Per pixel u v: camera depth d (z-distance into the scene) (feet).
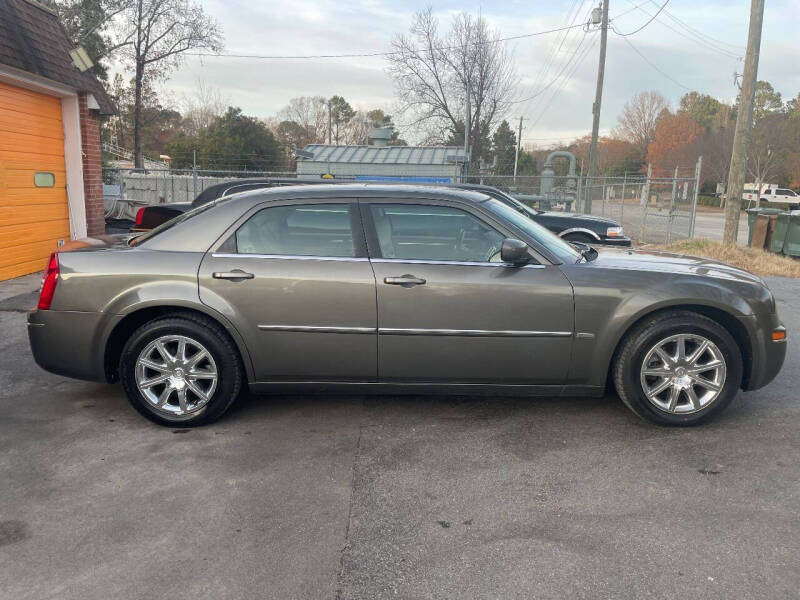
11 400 15.31
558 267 13.38
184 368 13.53
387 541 9.45
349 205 13.79
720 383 13.30
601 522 9.93
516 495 10.80
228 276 13.26
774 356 13.60
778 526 9.78
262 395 15.74
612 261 14.25
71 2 91.30
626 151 279.28
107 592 8.29
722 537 9.50
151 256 13.60
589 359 13.37
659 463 11.97
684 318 13.17
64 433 13.42
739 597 8.14
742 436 13.20
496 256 13.55
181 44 103.24
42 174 31.35
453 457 12.26
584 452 12.46
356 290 13.21
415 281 13.14
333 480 11.34
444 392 13.79
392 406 14.97
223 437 13.23
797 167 176.14
